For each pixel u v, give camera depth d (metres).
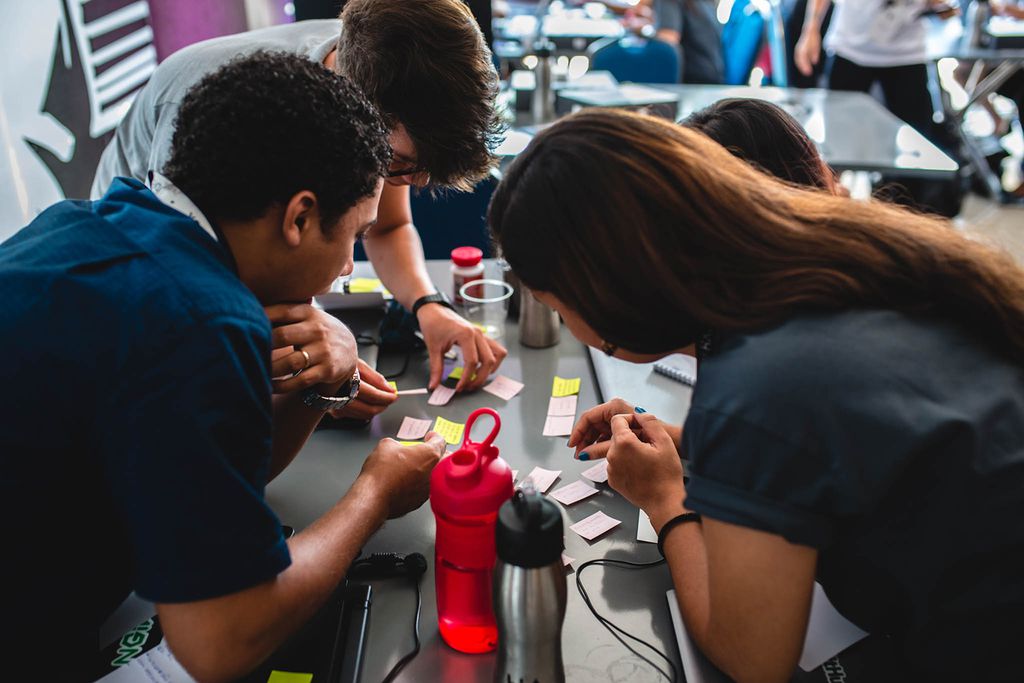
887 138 3.04
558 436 1.33
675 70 4.26
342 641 0.91
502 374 1.54
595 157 0.76
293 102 0.79
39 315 0.71
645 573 1.02
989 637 0.75
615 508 1.15
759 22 4.86
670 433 1.19
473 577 0.86
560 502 1.16
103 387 0.70
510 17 4.92
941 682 0.82
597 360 1.53
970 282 0.77
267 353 0.79
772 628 0.74
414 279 1.63
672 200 0.75
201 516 0.70
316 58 1.43
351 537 0.91
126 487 0.70
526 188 0.80
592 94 3.13
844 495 0.70
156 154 1.44
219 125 0.78
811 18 4.66
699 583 0.88
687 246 0.76
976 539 0.73
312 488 1.19
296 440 1.14
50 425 0.71
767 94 3.80
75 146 2.79
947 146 4.63
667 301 0.76
